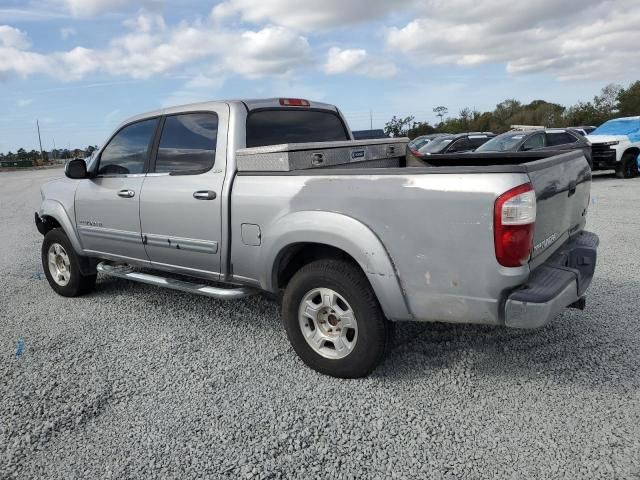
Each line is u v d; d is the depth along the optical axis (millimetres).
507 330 4055
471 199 2775
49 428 2986
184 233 4172
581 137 13461
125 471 2604
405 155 4906
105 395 3334
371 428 2881
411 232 2982
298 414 3041
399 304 3096
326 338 3463
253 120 4098
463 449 2666
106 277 6227
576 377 3311
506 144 13188
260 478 2520
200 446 2777
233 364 3713
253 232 3695
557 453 2592
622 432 2729
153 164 4492
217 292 3980
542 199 2916
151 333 4344
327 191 3281
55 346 4145
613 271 5445
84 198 5043
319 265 3373
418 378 3406
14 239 9211
